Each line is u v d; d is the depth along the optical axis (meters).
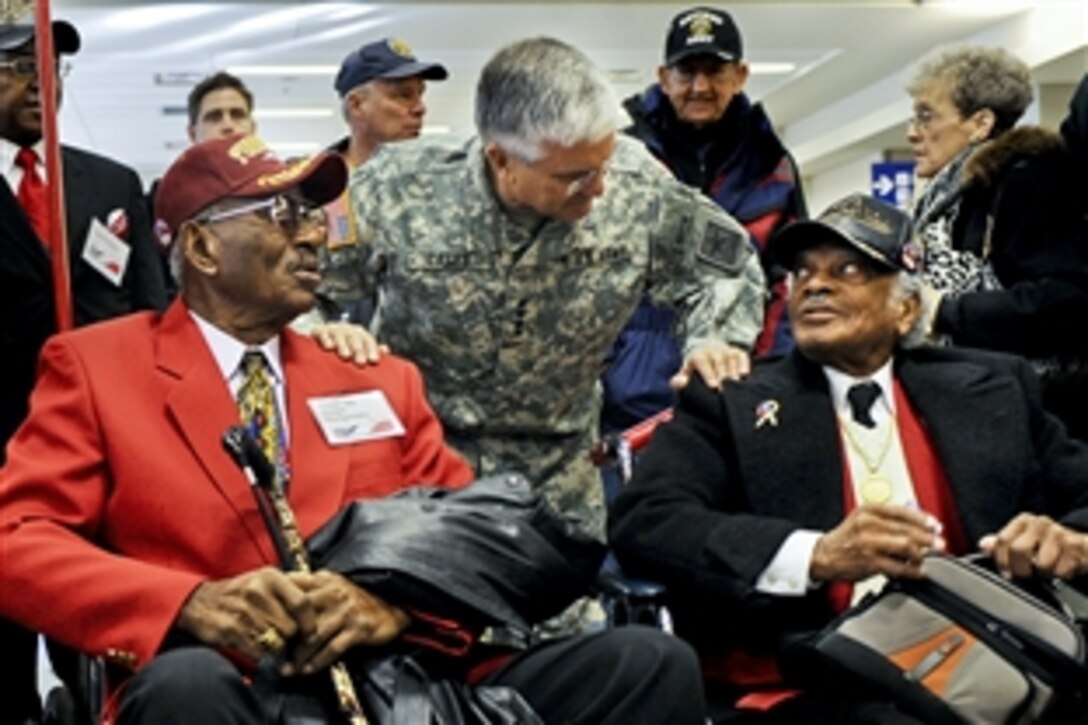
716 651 2.45
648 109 3.75
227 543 2.09
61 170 2.83
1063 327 3.19
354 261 2.64
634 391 3.47
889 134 11.34
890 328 2.48
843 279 2.45
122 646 1.90
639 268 2.68
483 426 2.68
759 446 2.43
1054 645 2.08
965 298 3.28
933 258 3.50
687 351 2.74
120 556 2.05
